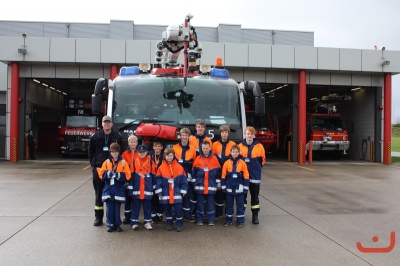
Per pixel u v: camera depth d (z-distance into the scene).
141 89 7.36
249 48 18.66
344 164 19.31
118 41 18.05
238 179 6.39
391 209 7.96
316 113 21.30
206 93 7.46
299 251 5.20
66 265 4.61
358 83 20.55
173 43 7.99
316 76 20.14
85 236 5.81
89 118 20.52
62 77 18.81
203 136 6.70
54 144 28.70
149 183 6.17
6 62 18.23
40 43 17.84
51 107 25.39
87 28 27.41
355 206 8.26
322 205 8.34
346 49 19.33
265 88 23.62
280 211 7.73
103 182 6.34
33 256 4.92
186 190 6.18
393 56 19.64
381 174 14.49
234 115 7.47
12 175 12.88
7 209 7.59
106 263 4.69
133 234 5.95
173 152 6.12
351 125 24.03
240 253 5.10
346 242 5.63
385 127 20.56
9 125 18.70
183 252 5.11
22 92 18.66
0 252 5.07
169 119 7.24
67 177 12.39
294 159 19.89
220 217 7.12
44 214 7.18
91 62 18.03
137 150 6.20
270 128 21.41
